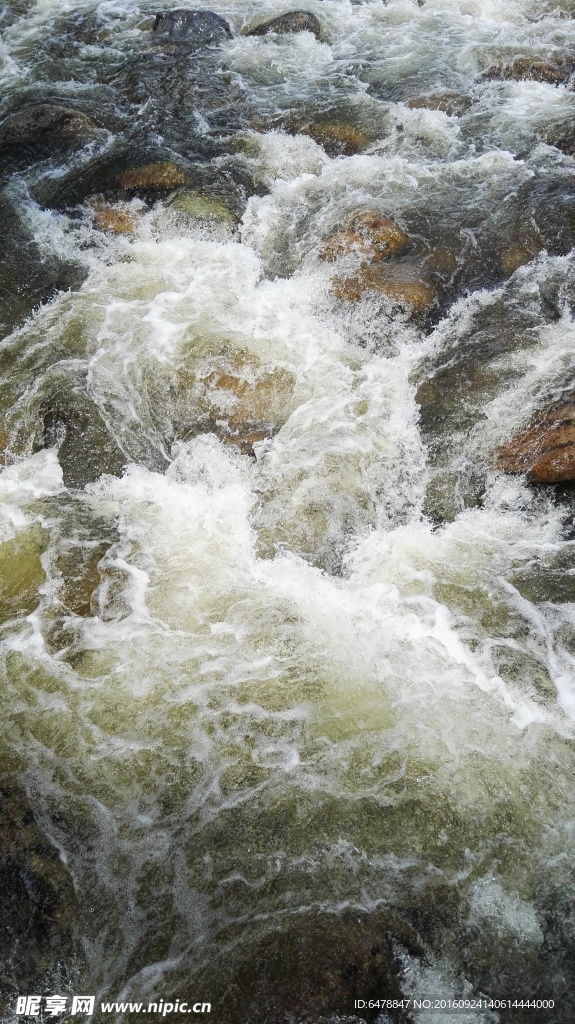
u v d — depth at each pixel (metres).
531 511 5.69
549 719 4.50
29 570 5.38
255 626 5.03
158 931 3.80
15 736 4.46
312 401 6.51
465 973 3.67
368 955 3.66
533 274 7.65
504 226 8.28
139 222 8.65
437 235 8.23
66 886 3.89
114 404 6.61
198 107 10.87
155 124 10.48
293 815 4.13
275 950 3.69
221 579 5.36
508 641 4.92
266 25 12.94
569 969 3.69
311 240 8.20
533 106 10.30
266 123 10.41
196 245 8.31
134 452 6.33
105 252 8.25
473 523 5.68
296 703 4.59
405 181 9.12
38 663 4.83
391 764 4.30
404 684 4.69
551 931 3.77
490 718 4.51
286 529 5.68
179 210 8.71
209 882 3.94
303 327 7.16
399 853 4.00
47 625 5.05
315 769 4.30
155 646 4.92
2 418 6.54
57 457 6.29
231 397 6.56
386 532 5.68
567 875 3.91
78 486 6.07
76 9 14.30
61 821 4.11
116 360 6.94
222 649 4.90
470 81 11.09
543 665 4.78
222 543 5.61
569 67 11.10
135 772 4.31
